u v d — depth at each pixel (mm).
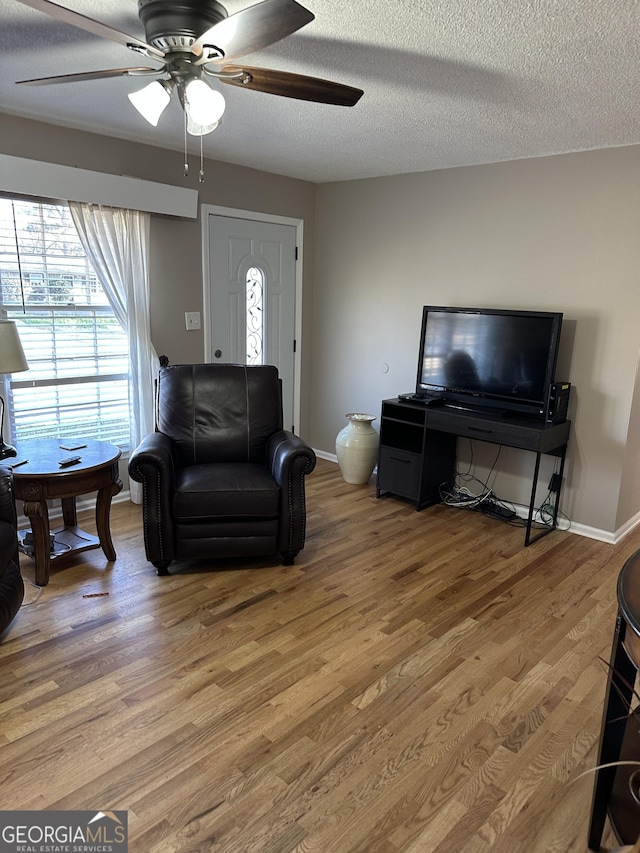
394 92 2467
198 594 2744
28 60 2277
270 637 2418
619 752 1404
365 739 1879
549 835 1561
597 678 2209
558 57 2041
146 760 1766
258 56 2146
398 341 4414
